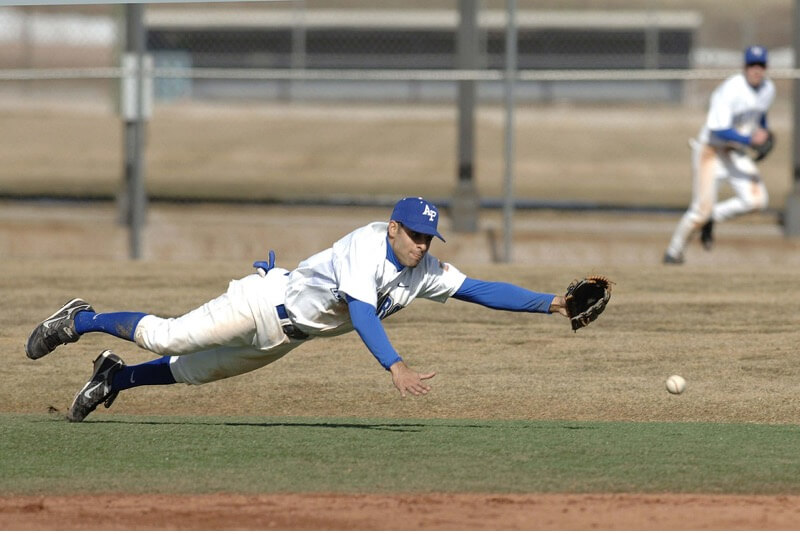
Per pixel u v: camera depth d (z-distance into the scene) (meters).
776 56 119.69
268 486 17.92
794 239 47.31
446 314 34.38
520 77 44.03
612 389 26.03
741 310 34.44
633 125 115.44
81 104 128.75
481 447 20.67
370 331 18.14
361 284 18.36
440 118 120.31
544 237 47.38
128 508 16.64
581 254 46.91
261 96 127.94
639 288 38.03
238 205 57.19
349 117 120.88
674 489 17.86
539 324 33.00
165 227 48.34
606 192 72.38
